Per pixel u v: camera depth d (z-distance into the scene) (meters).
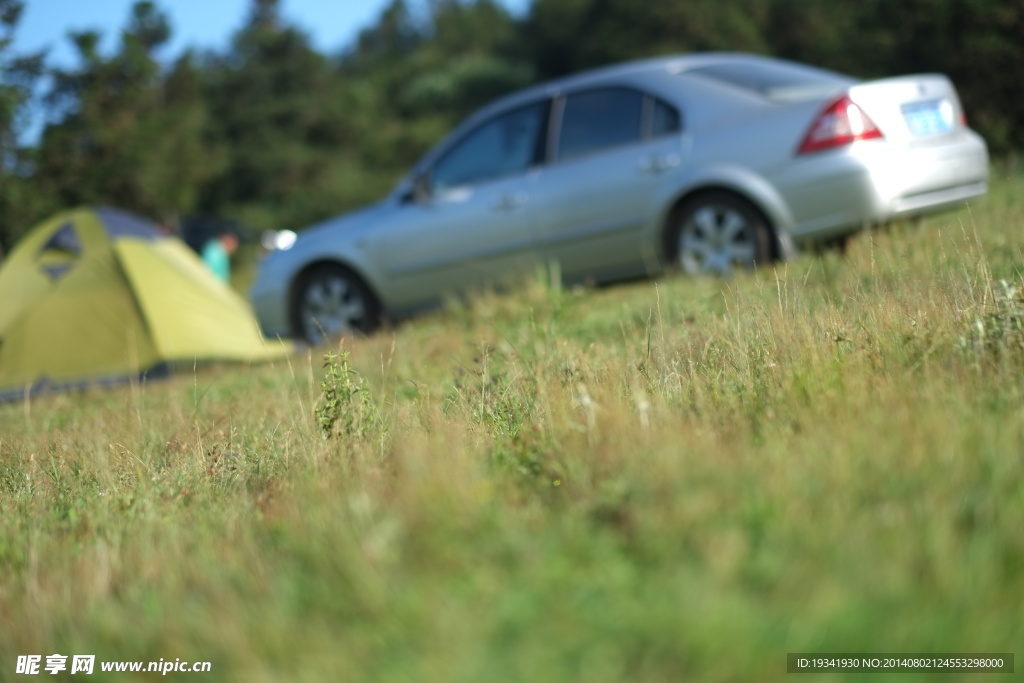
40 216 69.25
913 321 15.28
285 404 19.25
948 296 16.25
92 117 82.38
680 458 10.51
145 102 88.56
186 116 116.31
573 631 7.95
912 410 11.46
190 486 14.80
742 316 17.84
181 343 33.31
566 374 16.50
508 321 27.31
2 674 9.39
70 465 17.33
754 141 28.02
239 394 23.91
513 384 16.58
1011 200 28.98
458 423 14.68
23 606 10.91
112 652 9.14
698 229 29.03
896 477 9.70
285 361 30.67
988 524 8.85
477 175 32.69
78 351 32.94
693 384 14.55
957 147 27.94
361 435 15.19
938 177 27.30
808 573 8.21
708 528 9.05
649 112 30.08
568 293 27.94
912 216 27.36
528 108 32.16
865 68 71.19
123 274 33.62
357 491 11.46
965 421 10.98
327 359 16.44
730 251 28.59
